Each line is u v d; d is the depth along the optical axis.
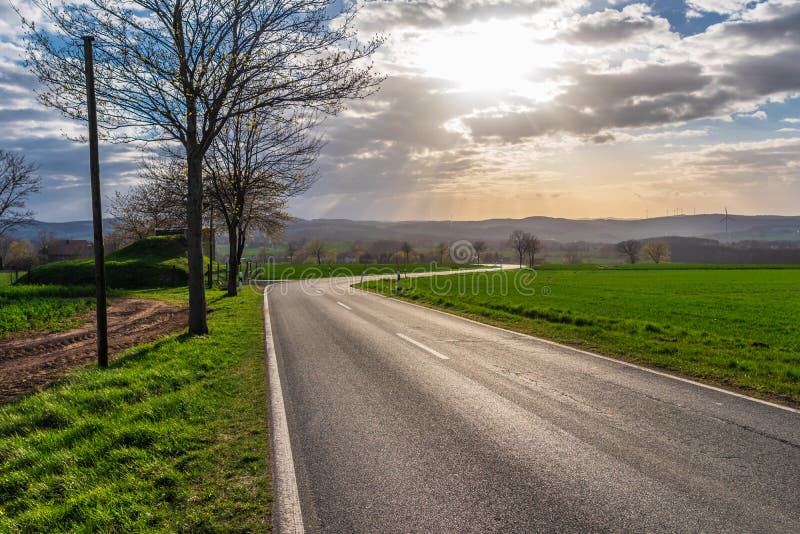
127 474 4.51
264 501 4.06
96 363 9.62
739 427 5.70
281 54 12.40
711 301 25.22
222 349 10.37
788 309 21.28
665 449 5.05
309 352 10.23
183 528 3.68
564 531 3.55
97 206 9.16
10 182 41.22
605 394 7.06
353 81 12.84
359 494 4.13
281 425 5.81
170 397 6.70
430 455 4.91
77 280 30.56
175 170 24.38
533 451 5.00
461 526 3.63
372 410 6.34
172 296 24.89
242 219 29.88
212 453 5.01
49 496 4.25
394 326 14.09
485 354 9.97
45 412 6.27
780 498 4.02
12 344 11.92
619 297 27.59
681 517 3.73
